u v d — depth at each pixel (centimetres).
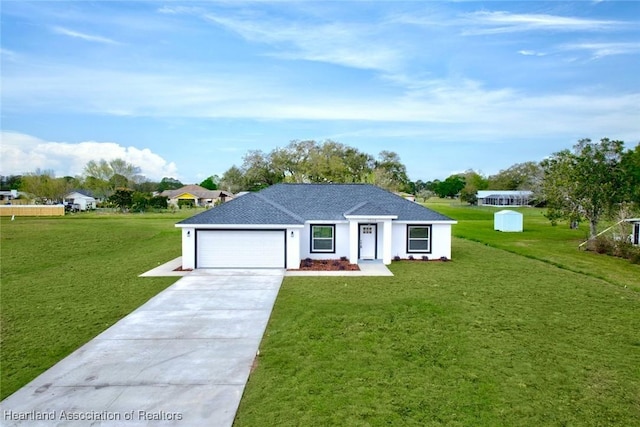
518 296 1365
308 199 2305
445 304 1255
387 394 702
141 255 2281
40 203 7450
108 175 9306
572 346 927
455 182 11112
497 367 812
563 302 1295
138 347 913
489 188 10656
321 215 2145
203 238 1873
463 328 1038
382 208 2191
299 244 1912
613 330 1037
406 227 2139
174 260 2102
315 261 2056
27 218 4903
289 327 1041
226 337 978
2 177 10644
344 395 697
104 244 2736
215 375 775
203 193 8675
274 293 1402
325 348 903
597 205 2916
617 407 669
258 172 6272
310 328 1033
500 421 624
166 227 3869
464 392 711
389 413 641
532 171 9375
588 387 734
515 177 10444
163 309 1210
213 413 641
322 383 741
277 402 674
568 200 3055
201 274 1736
